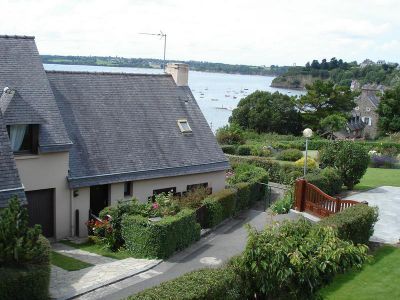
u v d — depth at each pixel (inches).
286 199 895.7
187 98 1127.0
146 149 948.0
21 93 775.7
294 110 3304.6
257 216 956.0
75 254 697.6
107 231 730.2
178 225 699.4
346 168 1067.9
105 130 921.5
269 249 389.4
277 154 1834.4
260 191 1116.5
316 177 947.3
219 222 871.7
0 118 602.2
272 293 402.3
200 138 1066.7
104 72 1024.2
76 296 516.4
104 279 570.9
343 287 527.5
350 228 616.1
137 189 906.1
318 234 408.8
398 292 519.5
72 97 931.3
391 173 1398.9
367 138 3449.8
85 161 847.1
